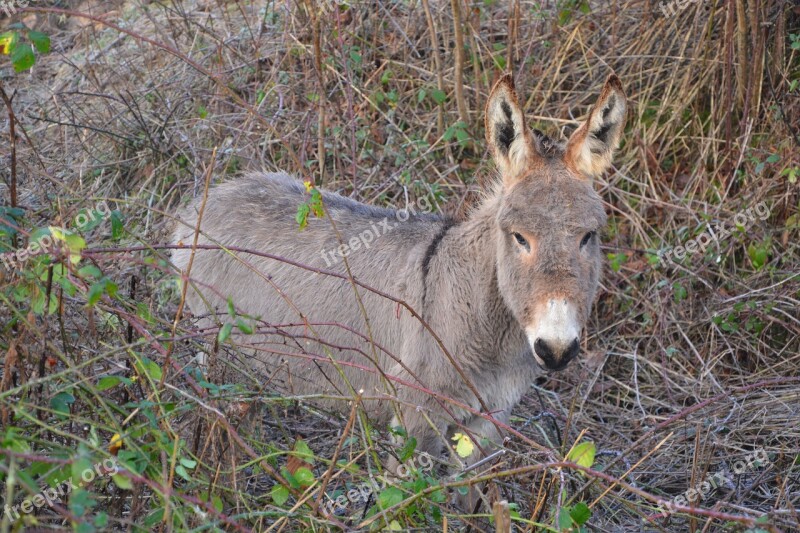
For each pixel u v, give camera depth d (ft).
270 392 12.85
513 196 11.73
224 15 25.05
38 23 27.22
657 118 21.36
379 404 13.64
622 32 23.00
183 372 10.69
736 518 9.23
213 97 21.86
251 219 15.17
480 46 22.97
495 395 13.16
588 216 11.50
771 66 21.20
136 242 16.65
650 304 18.71
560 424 16.63
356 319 13.74
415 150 20.88
